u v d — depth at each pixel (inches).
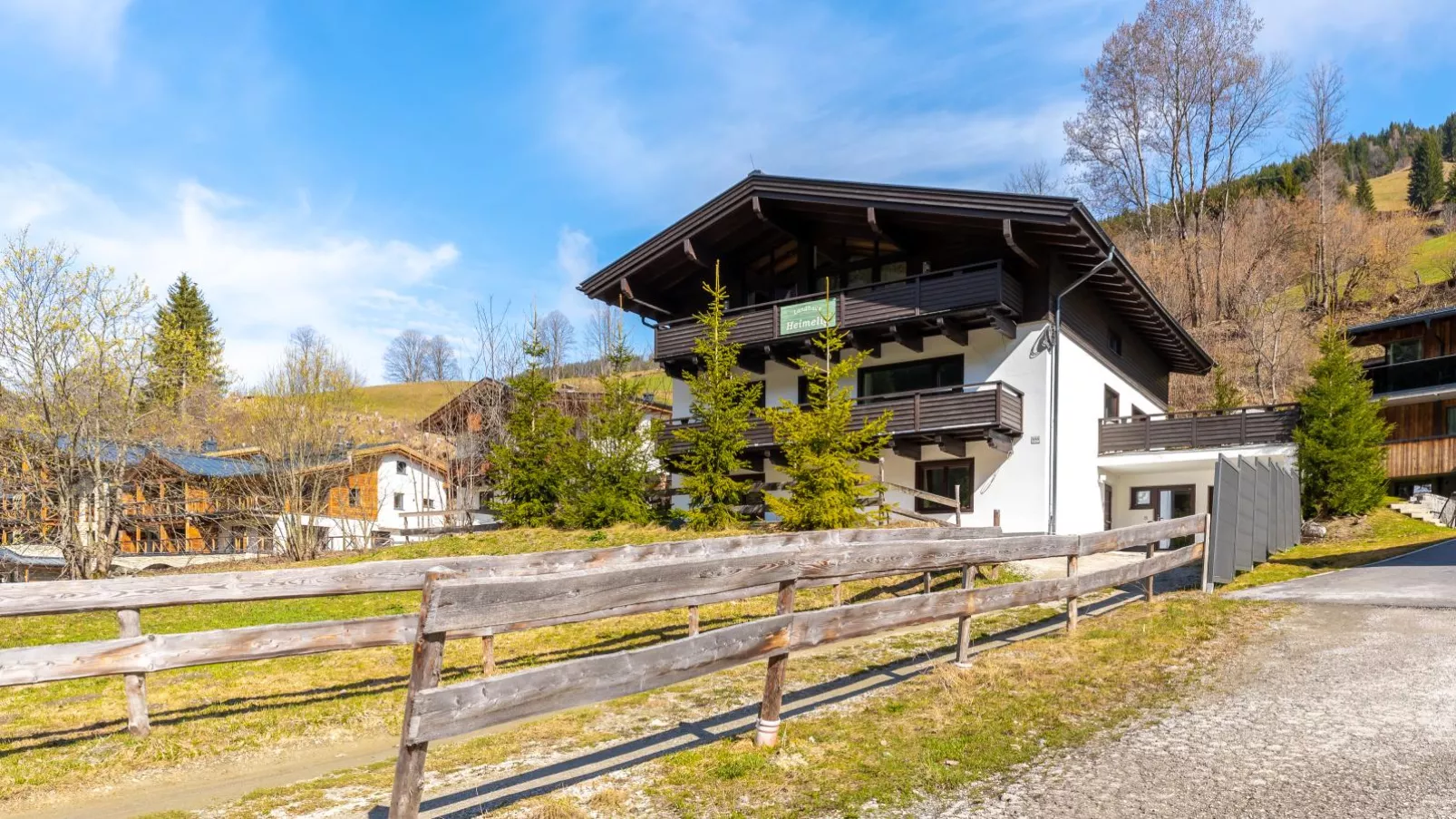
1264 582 480.7
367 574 272.7
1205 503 866.8
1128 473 917.8
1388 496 910.4
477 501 1120.8
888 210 736.3
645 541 725.3
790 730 223.1
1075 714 232.5
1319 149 1851.6
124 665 234.2
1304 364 1391.5
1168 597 428.1
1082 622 367.9
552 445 844.0
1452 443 929.5
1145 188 1809.8
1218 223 1737.2
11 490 744.3
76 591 228.5
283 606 519.5
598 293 913.5
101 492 755.4
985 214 687.7
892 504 653.3
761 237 887.7
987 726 222.1
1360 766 183.5
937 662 302.2
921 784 182.9
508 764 207.2
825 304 761.0
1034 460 738.2
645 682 173.0
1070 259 766.5
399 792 136.1
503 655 346.6
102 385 730.2
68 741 242.2
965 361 787.4
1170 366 1167.6
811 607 444.8
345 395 979.9
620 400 850.1
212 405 912.3
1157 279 1726.1
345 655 355.9
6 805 195.2
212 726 254.5
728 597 287.3
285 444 888.9
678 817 167.9
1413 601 373.1
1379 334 1136.8
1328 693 241.4
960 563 280.4
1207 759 191.9
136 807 191.6
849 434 647.1
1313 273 1812.3
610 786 185.9
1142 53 1744.6
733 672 303.3
